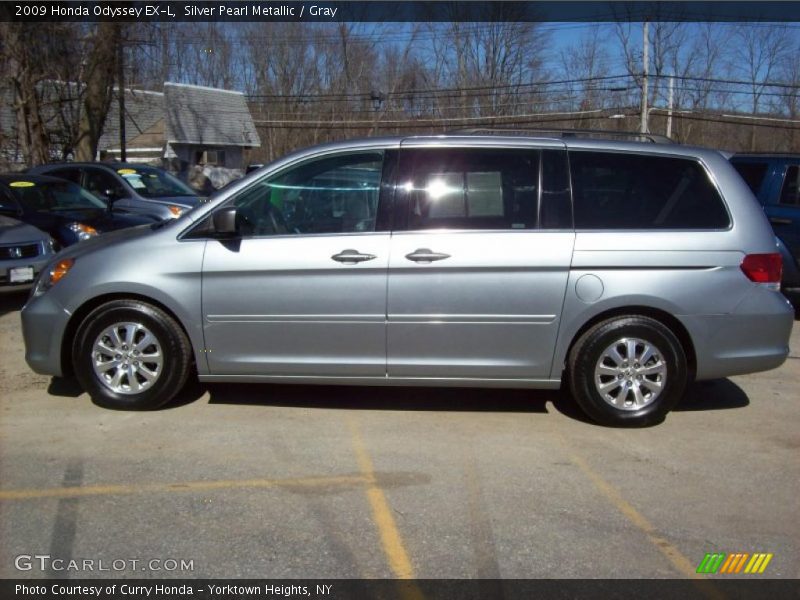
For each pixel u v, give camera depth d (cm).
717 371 495
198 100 3834
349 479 418
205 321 496
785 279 866
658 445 475
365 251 481
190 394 555
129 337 506
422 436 483
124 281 494
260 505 386
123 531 358
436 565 333
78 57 2039
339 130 3981
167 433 479
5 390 560
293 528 363
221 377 507
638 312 491
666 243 480
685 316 484
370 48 3928
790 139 4059
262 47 3991
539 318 483
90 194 1109
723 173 498
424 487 409
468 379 496
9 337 725
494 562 337
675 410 544
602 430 499
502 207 487
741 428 509
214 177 3328
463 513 381
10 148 2044
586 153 495
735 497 405
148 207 1220
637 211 489
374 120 3603
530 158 492
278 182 500
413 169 491
